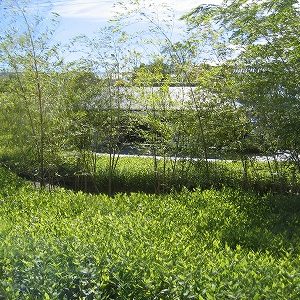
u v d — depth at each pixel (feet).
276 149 31.27
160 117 35.53
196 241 18.93
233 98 32.30
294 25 28.04
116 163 40.88
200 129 34.53
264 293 12.25
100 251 15.48
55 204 25.38
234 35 28.84
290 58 28.32
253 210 25.66
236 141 33.35
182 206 24.99
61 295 13.20
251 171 35.27
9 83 39.32
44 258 14.87
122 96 37.58
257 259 15.78
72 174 42.24
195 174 36.27
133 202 25.45
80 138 38.99
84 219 22.17
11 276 14.19
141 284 13.12
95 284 13.35
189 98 34.45
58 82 38.04
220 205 25.91
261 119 30.66
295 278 13.28
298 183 32.37
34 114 38.34
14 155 42.73
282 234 20.89
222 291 12.17
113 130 38.55
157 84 35.06
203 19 31.12
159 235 19.26
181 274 13.34
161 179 38.04
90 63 37.91
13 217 22.98
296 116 28.02
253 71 29.63
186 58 33.94
